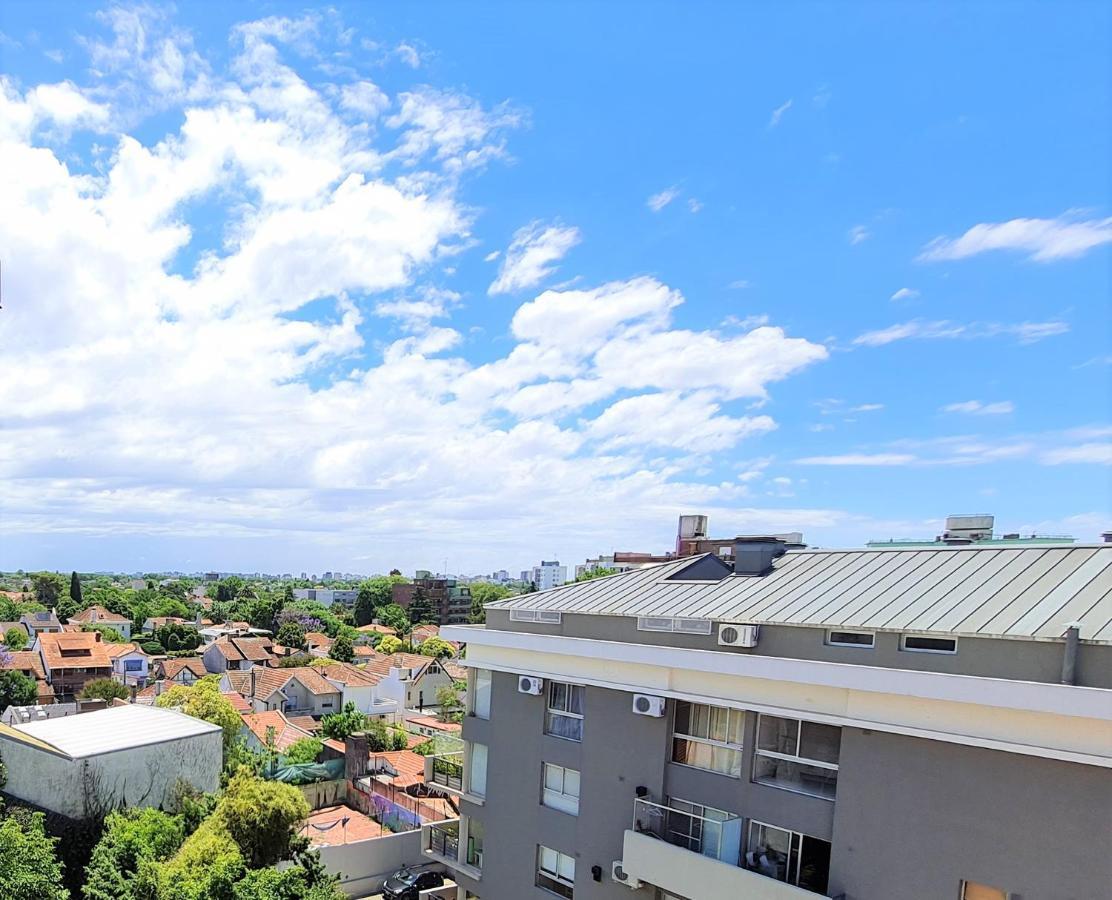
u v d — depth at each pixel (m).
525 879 18.27
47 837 19.25
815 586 15.50
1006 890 10.77
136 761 23.14
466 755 20.70
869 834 12.19
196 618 140.50
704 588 17.48
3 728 25.00
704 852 14.12
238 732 40.12
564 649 17.45
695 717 15.23
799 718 13.21
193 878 16.02
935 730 11.52
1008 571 13.32
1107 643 10.27
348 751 39.75
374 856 28.44
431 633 120.88
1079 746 10.26
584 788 16.95
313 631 125.25
